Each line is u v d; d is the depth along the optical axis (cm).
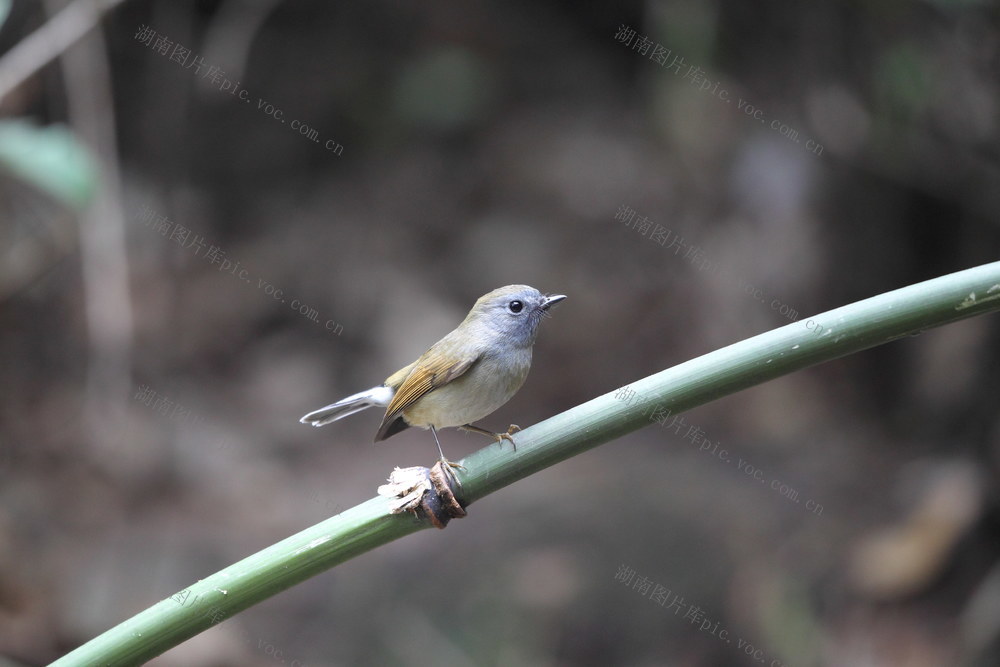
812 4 1282
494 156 1641
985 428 1196
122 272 1097
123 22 1444
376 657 1067
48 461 1254
